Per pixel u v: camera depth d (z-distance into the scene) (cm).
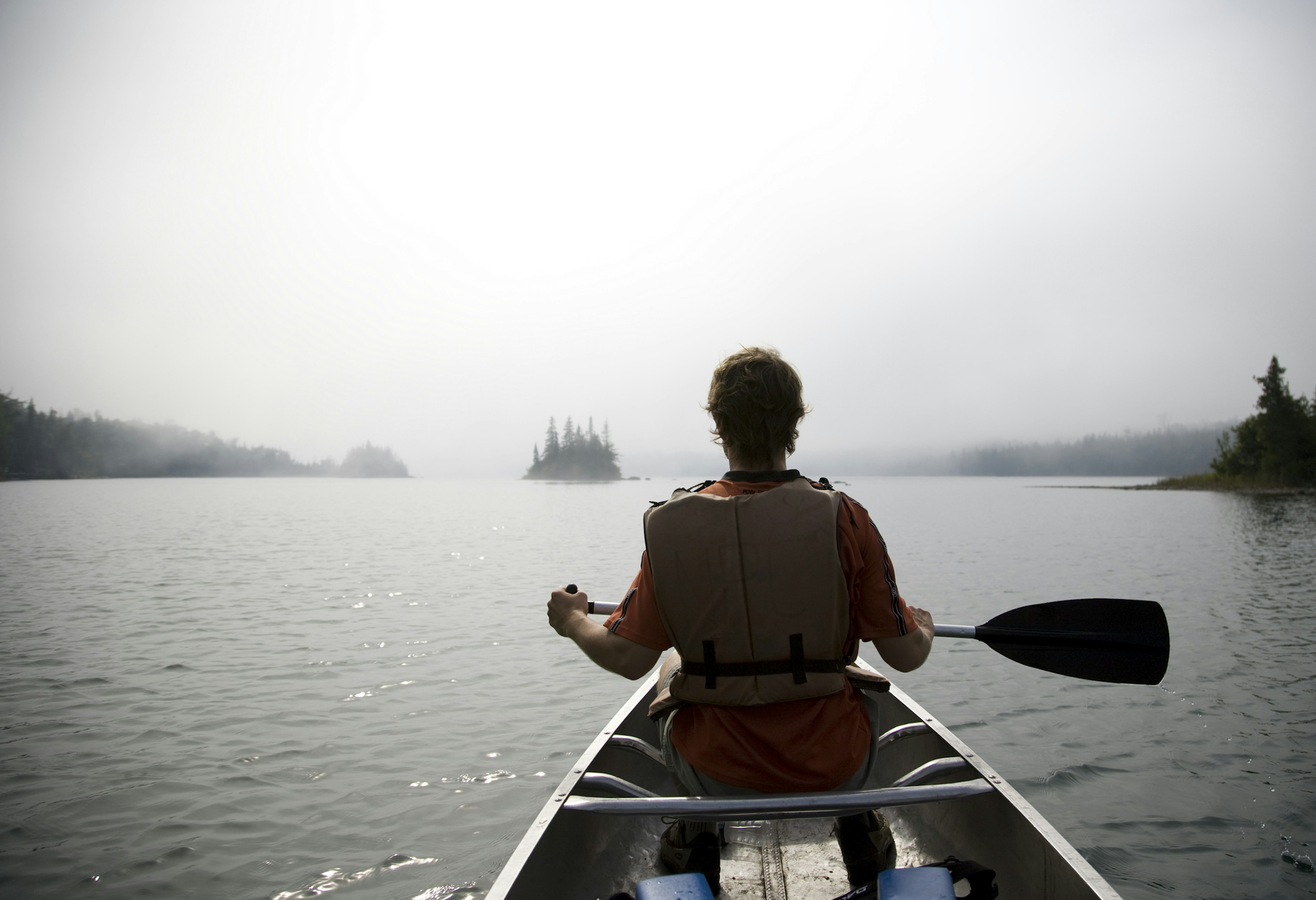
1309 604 1196
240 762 558
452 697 720
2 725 639
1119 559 1880
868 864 221
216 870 409
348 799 495
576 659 866
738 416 194
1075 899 214
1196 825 449
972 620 1105
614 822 311
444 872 407
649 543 191
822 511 185
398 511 5059
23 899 381
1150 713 654
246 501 6391
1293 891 380
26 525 3284
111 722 647
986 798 274
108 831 452
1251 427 7181
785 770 190
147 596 1338
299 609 1204
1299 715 645
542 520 4103
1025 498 7450
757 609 185
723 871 296
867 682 208
